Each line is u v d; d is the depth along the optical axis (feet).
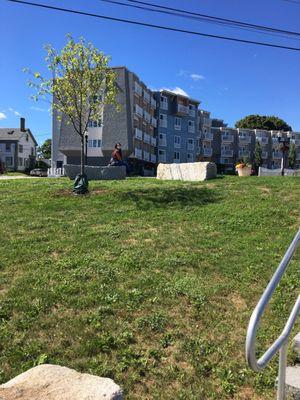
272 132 335.26
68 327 16.84
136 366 14.60
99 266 23.02
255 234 28.81
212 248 26.07
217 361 14.98
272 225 30.66
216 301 19.25
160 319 17.49
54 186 49.26
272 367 14.35
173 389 13.62
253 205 35.70
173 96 255.50
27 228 30.99
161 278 21.39
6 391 9.96
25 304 18.67
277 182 44.75
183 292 19.79
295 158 336.90
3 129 282.77
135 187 46.16
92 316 17.67
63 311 18.24
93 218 33.42
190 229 30.09
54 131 204.74
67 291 19.98
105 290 20.11
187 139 268.62
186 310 18.43
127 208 36.32
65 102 44.45
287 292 19.98
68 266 23.15
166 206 36.58
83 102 44.57
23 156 285.23
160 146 248.32
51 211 36.06
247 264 23.25
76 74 43.68
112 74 44.91
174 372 14.38
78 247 26.35
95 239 27.94
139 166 224.33
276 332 16.62
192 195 40.45
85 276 21.75
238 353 15.44
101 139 193.67
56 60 43.16
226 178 53.11
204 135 298.56
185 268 22.90
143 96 215.31
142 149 219.41
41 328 16.87
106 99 45.16
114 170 62.08
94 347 15.43
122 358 14.96
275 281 9.87
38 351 15.30
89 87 43.96
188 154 269.64
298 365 14.32
